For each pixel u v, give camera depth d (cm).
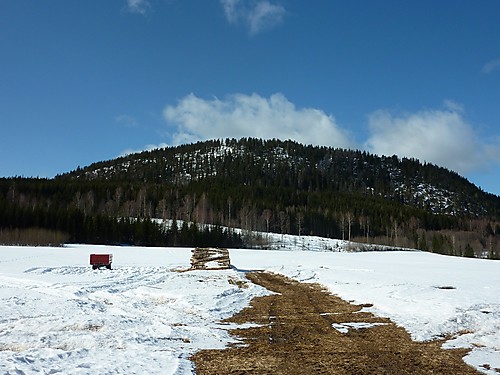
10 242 6575
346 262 4809
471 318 1324
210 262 3453
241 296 2005
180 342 1042
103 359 845
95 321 1250
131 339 1030
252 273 3466
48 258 4291
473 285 2312
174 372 771
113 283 2445
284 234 10981
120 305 1673
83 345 984
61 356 849
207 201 11394
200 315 1484
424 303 1636
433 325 1259
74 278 2745
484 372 818
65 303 1639
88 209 10138
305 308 1680
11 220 7562
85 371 747
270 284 2636
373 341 1100
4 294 1909
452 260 5484
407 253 7012
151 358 866
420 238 10706
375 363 883
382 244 10375
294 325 1327
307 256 5884
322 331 1233
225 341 1082
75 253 5091
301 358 920
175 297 1872
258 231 10619
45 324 1220
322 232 11500
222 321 1394
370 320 1411
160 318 1388
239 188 14075
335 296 2042
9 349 966
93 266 3412
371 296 1906
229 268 3303
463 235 11106
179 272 3203
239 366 847
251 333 1201
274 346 1036
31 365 770
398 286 2170
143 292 2034
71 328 1186
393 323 1351
